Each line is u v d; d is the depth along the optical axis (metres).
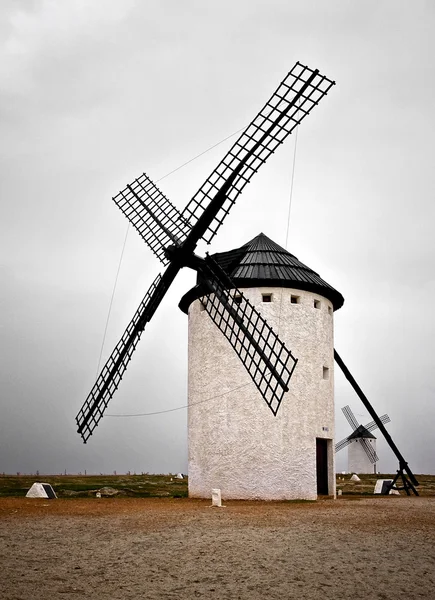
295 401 24.27
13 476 53.00
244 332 22.83
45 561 11.48
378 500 24.19
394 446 30.23
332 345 26.67
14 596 9.29
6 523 15.59
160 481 44.16
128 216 27.91
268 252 26.45
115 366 25.62
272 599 9.52
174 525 15.55
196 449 25.20
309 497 23.88
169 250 24.64
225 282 24.03
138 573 10.80
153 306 25.41
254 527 15.29
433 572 11.02
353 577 10.71
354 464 69.94
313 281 25.56
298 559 11.87
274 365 23.25
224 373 24.64
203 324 25.77
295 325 24.92
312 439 24.38
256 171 23.00
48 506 19.61
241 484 23.61
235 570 11.08
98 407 25.78
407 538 13.83
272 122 23.12
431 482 42.62
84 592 9.66
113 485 35.50
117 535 14.05
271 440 23.72
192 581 10.39
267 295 25.30
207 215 23.59
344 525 15.65
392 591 9.98
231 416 24.22
